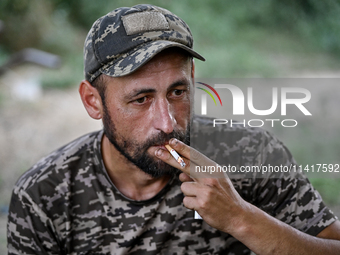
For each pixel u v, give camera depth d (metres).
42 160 1.41
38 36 8.98
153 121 1.18
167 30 1.23
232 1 12.25
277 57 10.09
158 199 1.31
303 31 12.13
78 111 5.85
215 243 1.36
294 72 8.62
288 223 1.35
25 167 4.21
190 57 1.25
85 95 1.35
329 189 3.33
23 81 6.82
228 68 8.38
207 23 10.89
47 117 5.54
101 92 1.25
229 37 10.95
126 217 1.31
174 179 1.33
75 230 1.32
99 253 1.32
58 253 1.33
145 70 1.16
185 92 1.23
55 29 9.35
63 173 1.33
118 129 1.23
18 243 1.33
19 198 1.31
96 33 1.24
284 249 1.18
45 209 1.30
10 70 7.35
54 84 6.90
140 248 1.32
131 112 1.19
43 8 9.41
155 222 1.31
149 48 1.14
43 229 1.30
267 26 12.35
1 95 6.15
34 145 4.75
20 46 8.85
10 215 1.34
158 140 1.18
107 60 1.20
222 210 1.16
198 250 1.35
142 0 10.90
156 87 1.17
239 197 1.20
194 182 1.17
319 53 10.88
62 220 1.31
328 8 12.71
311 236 1.26
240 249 1.40
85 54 1.29
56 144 4.82
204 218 1.18
